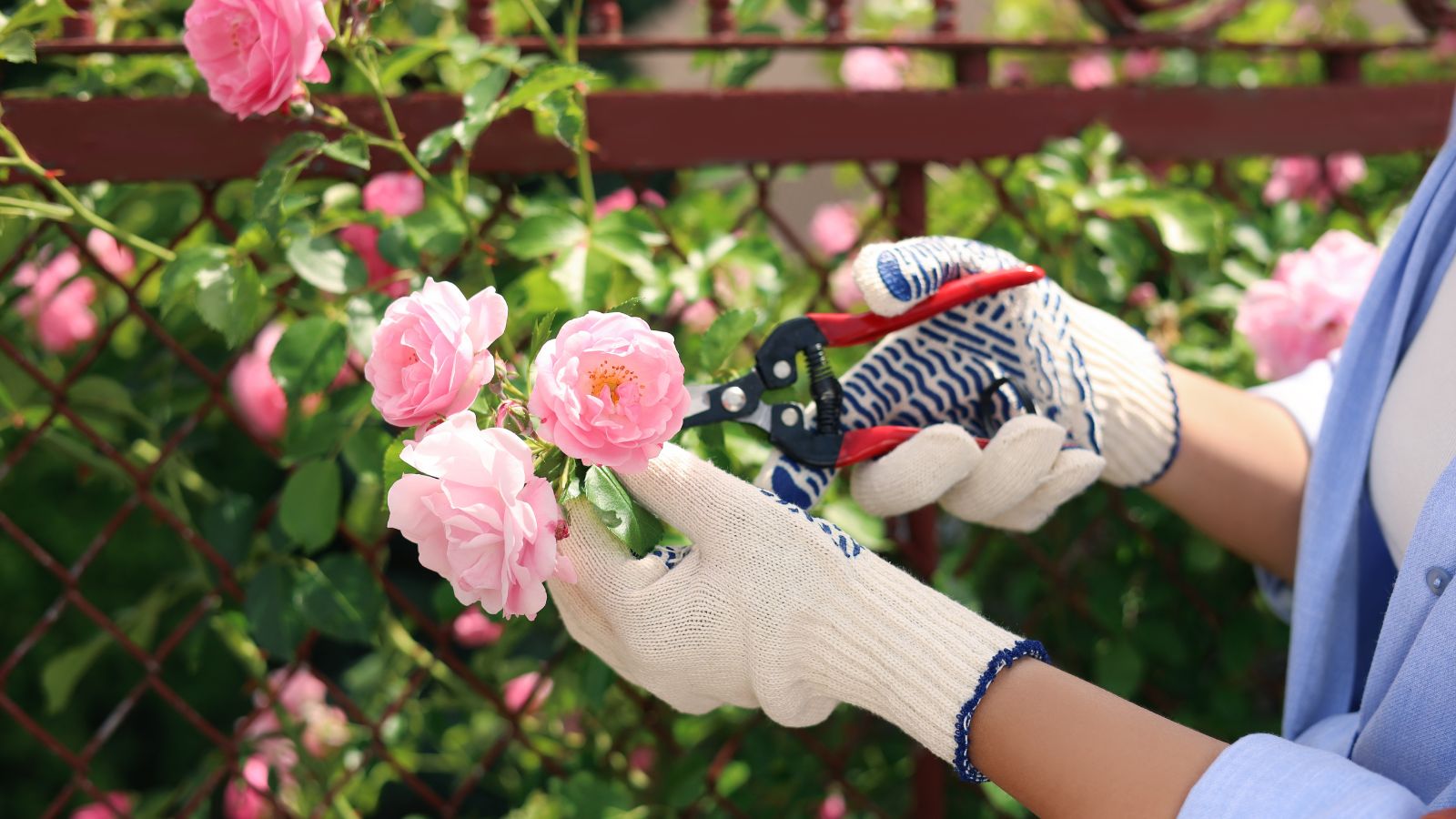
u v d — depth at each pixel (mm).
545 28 1246
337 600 1249
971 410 1005
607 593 915
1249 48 1436
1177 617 1529
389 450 891
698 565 913
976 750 849
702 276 1267
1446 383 923
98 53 1169
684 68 2428
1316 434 1093
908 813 1535
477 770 1334
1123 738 812
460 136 1103
